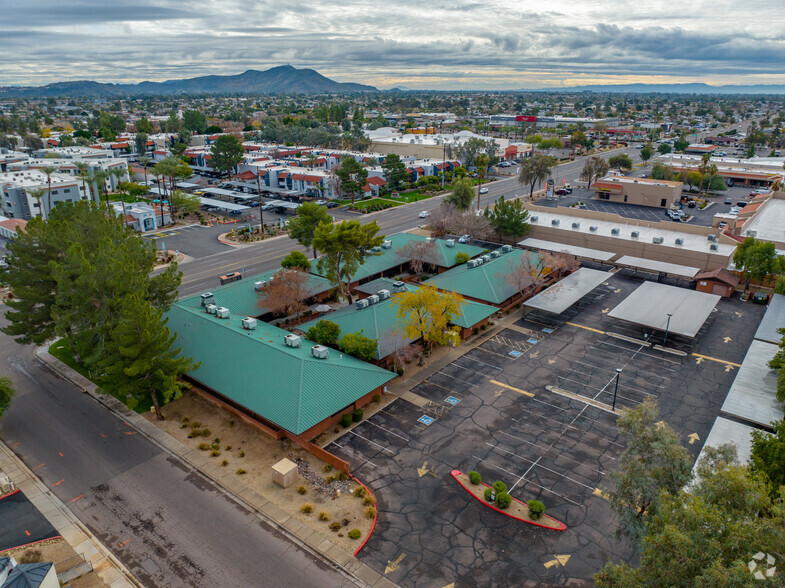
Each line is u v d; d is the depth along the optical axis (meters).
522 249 89.88
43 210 120.12
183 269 91.50
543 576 33.19
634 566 33.62
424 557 34.69
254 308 67.38
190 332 57.75
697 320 64.00
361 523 37.47
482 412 50.59
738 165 174.88
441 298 56.41
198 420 49.78
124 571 33.69
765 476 30.27
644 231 97.75
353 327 59.72
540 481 41.56
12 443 46.66
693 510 23.55
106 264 52.25
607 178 149.50
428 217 105.50
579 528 37.00
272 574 33.47
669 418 49.47
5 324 70.12
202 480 41.94
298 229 85.88
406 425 48.66
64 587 31.88
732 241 87.69
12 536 36.50
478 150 185.12
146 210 117.00
